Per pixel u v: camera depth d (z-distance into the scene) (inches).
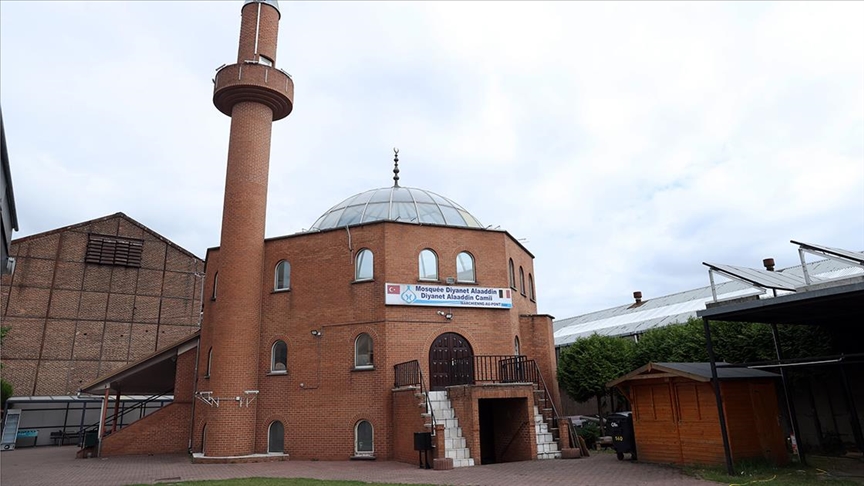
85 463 713.0
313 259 794.8
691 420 534.6
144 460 745.0
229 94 840.9
